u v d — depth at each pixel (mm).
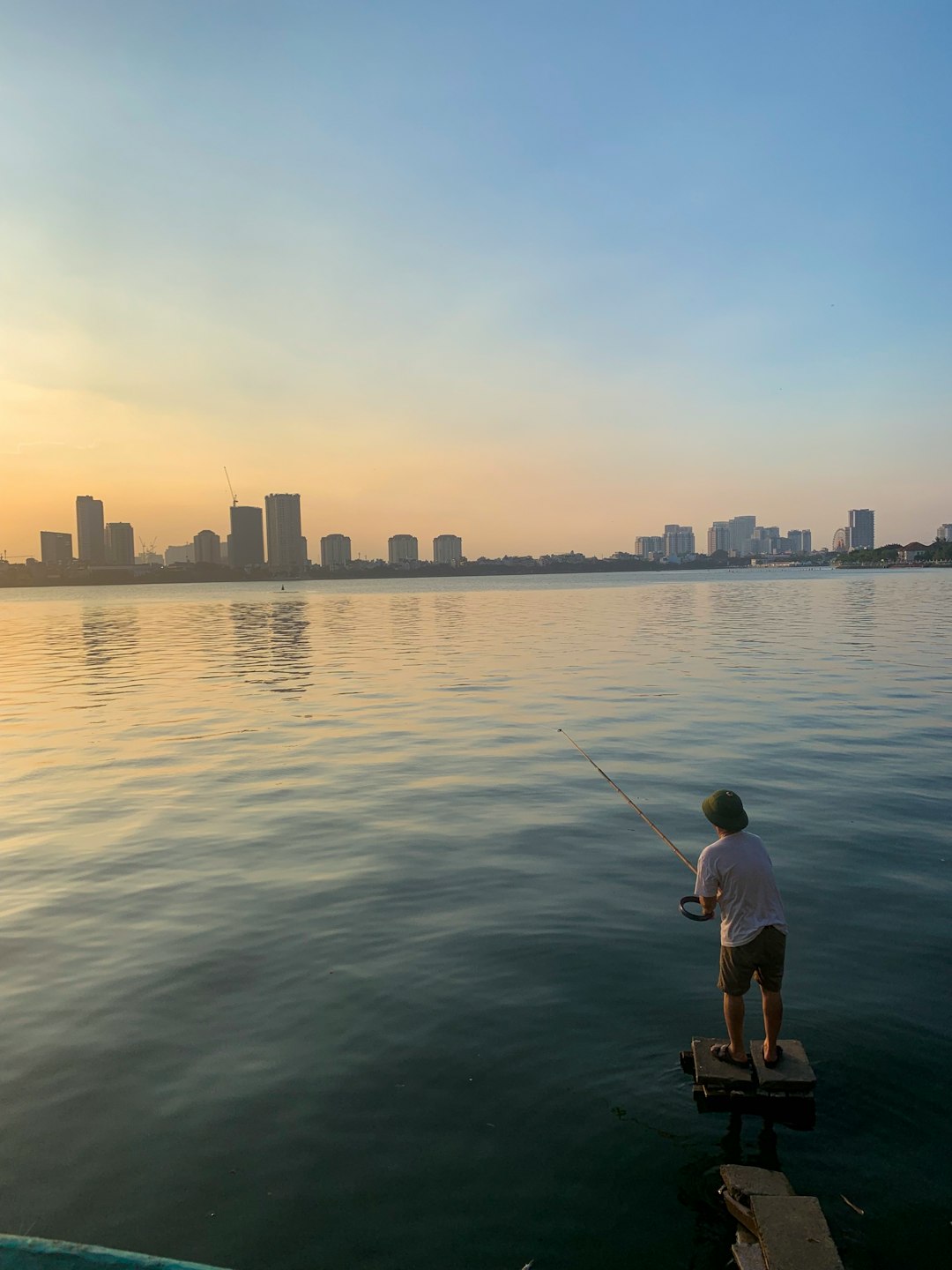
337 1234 3826
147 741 16047
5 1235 3361
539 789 11781
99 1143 4480
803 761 12883
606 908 7516
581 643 34438
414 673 25734
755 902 4801
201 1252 3736
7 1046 5445
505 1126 4531
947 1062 4969
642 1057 5137
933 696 18812
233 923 7383
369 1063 5152
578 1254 3695
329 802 11445
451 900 7773
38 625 60125
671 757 13383
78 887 8359
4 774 13406
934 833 9359
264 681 24922
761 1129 4449
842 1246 3666
